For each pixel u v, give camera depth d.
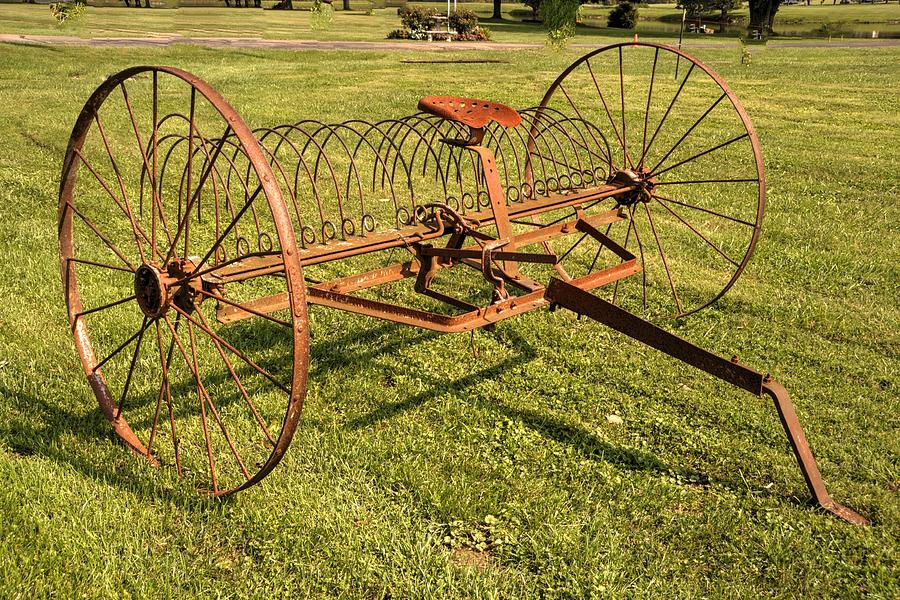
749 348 5.20
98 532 3.32
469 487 3.70
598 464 3.93
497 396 4.59
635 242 7.31
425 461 3.92
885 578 3.15
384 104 14.52
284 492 3.60
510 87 17.31
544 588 3.11
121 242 6.99
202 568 3.17
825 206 8.37
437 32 33.78
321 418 4.29
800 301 5.94
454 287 6.21
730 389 4.68
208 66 20.83
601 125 12.94
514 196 8.45
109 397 4.17
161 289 3.41
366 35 34.81
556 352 5.16
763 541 3.37
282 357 4.99
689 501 3.68
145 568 3.14
